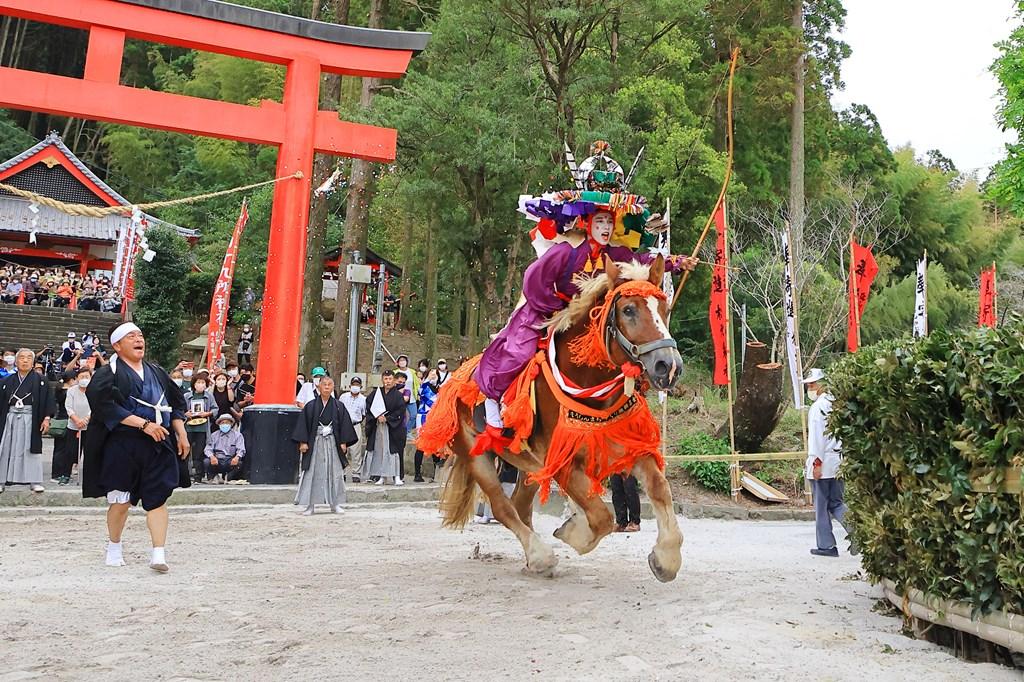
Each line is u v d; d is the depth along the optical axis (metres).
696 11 20.12
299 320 14.37
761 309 27.00
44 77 13.07
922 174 35.78
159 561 6.77
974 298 31.83
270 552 8.10
